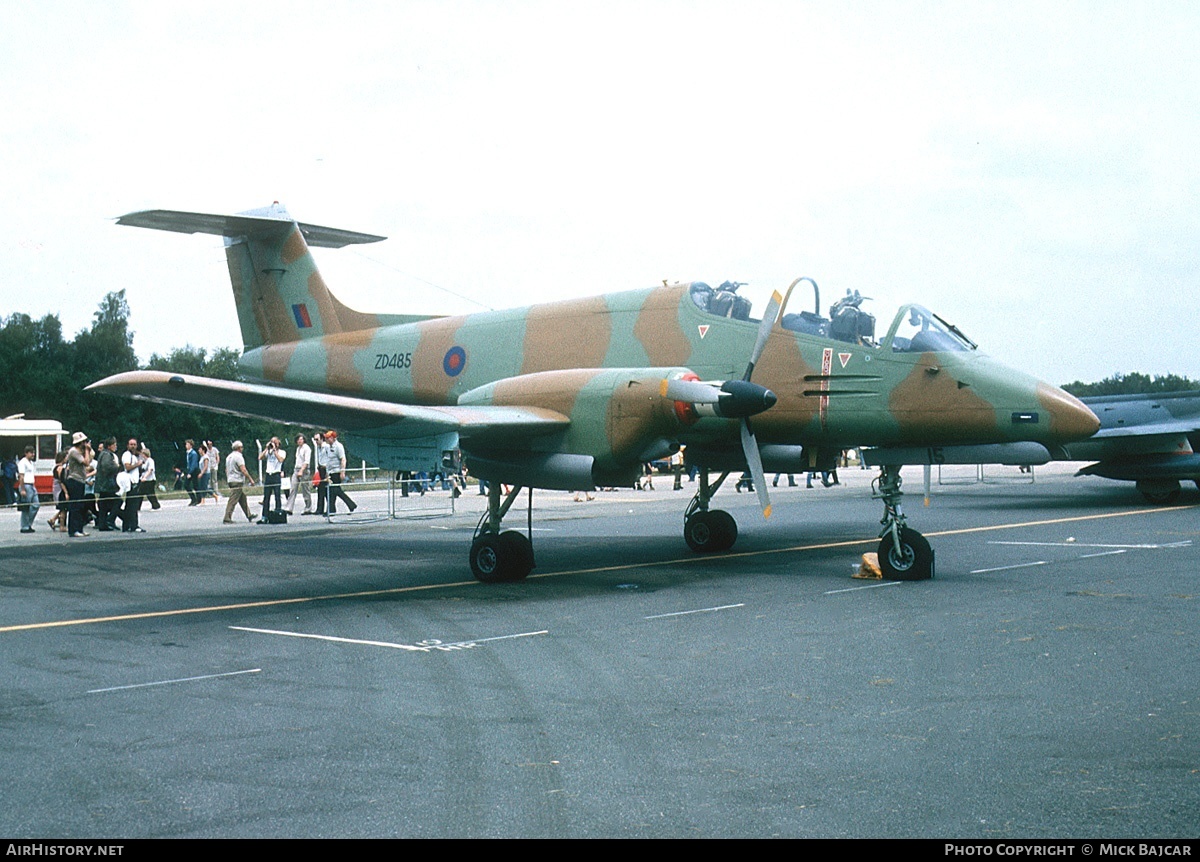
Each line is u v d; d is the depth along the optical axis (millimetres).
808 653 7258
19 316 54656
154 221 16500
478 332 14828
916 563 10648
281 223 17141
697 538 14070
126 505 19000
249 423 51656
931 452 11477
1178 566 11289
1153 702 5699
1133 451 20891
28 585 11719
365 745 5250
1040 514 19156
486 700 6148
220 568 13195
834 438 11984
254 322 17781
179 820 4219
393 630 8562
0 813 4316
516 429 10766
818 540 15344
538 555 14031
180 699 6270
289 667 7160
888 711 5680
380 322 16453
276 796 4500
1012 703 5762
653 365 12930
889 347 11602
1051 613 8539
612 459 10773
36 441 31984
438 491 32125
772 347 12289
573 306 13992
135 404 51156
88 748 5246
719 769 4773
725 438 12070
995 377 11062
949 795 4348
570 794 4484
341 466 22078
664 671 6816
